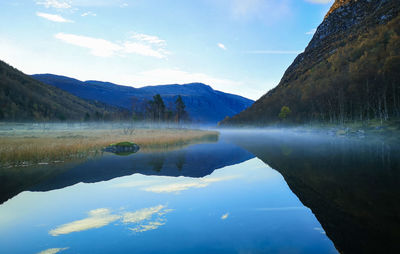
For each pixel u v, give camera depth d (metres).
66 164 16.20
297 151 24.62
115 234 5.83
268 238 5.54
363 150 24.81
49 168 14.70
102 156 19.88
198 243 5.32
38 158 16.97
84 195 9.23
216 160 18.30
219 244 5.26
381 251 4.79
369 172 13.04
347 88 87.19
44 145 20.73
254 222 6.55
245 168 15.10
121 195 9.20
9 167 15.08
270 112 141.12
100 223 6.53
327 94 99.12
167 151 23.84
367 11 172.62
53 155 17.89
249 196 9.07
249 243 5.27
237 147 28.94
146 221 6.67
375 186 9.98
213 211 7.43
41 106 128.12
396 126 43.81
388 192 9.07
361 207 7.47
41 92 165.88
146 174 13.18
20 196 9.07
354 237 5.46
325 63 142.12
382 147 27.94
